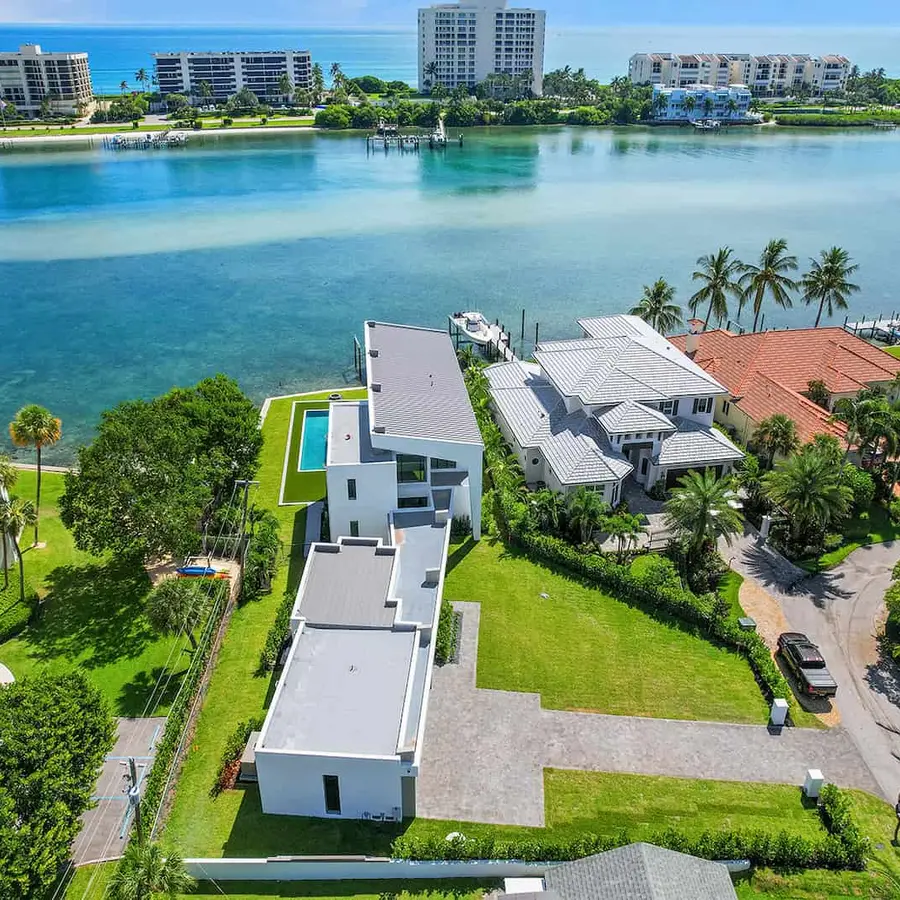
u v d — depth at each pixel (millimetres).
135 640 48875
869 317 116375
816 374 76875
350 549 49500
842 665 46812
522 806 37719
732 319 116312
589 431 63219
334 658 40875
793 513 55656
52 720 33906
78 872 34656
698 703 43906
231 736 41312
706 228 163250
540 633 49094
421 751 37000
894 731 42344
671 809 37656
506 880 33250
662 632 49281
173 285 130750
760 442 66000
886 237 157000
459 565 55781
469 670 45906
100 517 49062
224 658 47188
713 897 30500
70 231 161625
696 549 54375
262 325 113812
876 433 61594
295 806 37031
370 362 64562
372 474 54219
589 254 146000
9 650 47844
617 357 68625
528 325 112562
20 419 56062
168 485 50031
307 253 147875
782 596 52781
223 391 62938
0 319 116125
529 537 56812
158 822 36688
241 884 34438
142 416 52625
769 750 41000
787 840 34844
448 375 65375
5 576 53031
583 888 31047
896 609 47688
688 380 66250
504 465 63906
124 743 41344
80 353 104500
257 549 53719
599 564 53438
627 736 41688
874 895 33938
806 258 142250
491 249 149500
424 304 121312
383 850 35656
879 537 59406
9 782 31766
